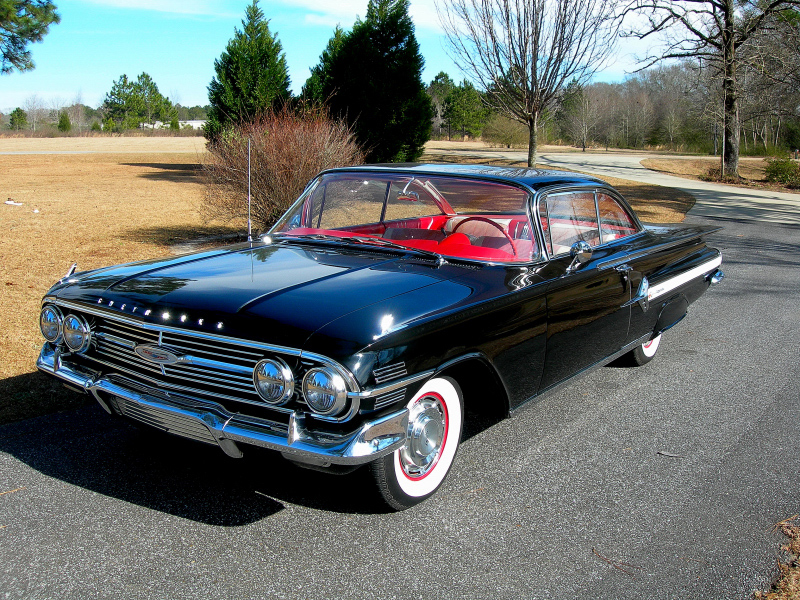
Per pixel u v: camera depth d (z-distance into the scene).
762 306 7.45
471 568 2.57
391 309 2.66
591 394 4.65
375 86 22.36
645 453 3.68
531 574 2.54
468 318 2.90
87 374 3.05
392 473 2.77
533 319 3.30
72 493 3.01
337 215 4.11
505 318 3.11
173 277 3.09
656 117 67.19
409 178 3.91
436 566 2.57
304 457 2.45
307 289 2.82
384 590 2.41
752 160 48.84
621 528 2.90
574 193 3.99
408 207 3.97
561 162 38.19
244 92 21.69
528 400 3.51
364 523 2.86
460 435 3.18
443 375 2.97
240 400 2.62
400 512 2.97
